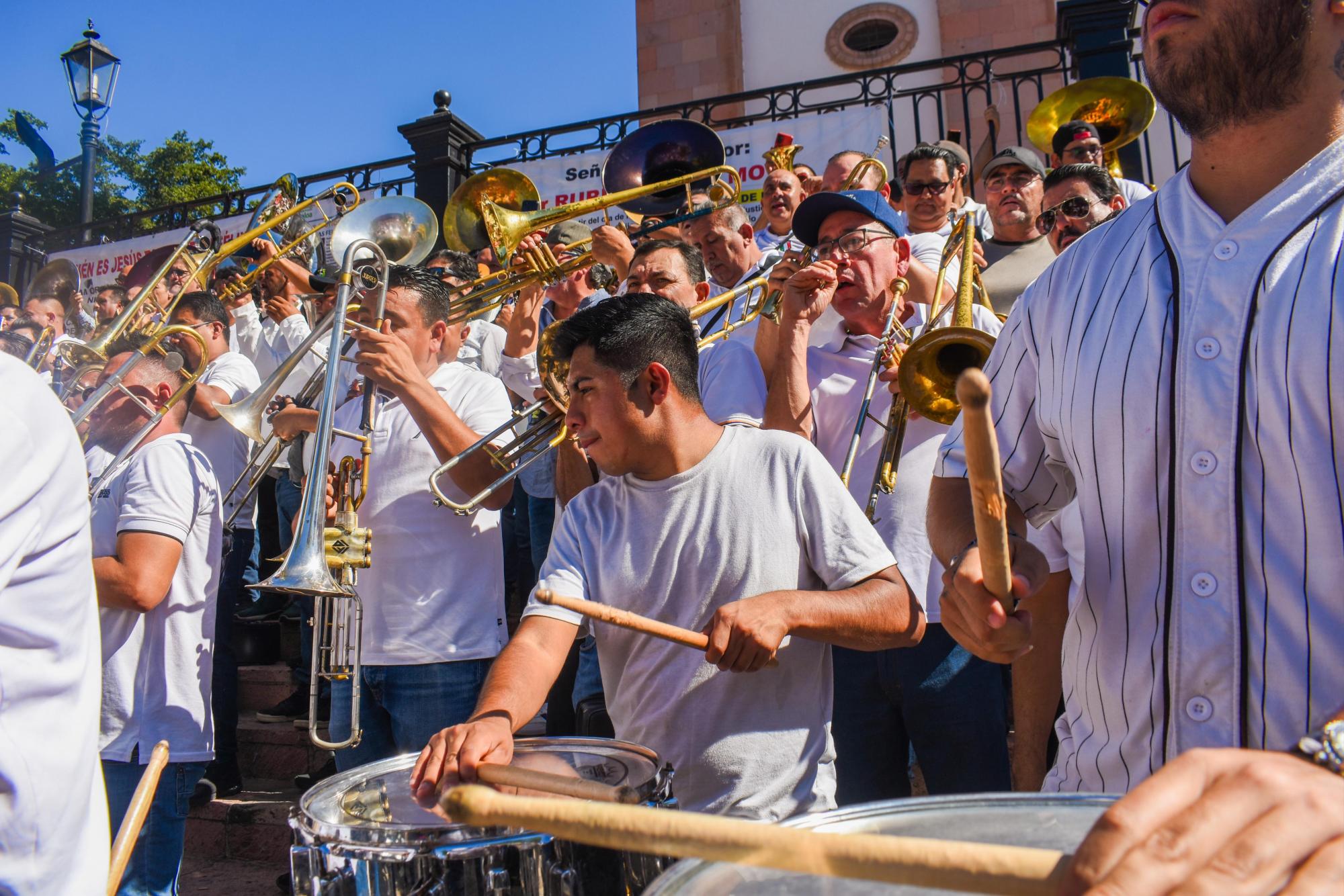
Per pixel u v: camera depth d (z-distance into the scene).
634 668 2.02
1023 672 2.63
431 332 3.38
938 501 1.53
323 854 1.49
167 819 2.99
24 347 4.51
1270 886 0.60
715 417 2.98
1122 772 1.31
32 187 20.66
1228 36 1.21
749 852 0.58
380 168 8.47
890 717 2.77
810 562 2.04
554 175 7.89
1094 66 6.87
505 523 5.05
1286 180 1.24
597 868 1.49
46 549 1.27
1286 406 1.16
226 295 5.46
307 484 2.84
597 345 2.03
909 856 0.59
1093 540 1.35
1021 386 1.54
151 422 3.15
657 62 11.71
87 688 1.35
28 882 1.23
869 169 4.80
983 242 4.61
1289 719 1.15
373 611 3.06
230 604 4.34
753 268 4.11
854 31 11.13
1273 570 1.17
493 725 1.72
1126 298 1.34
